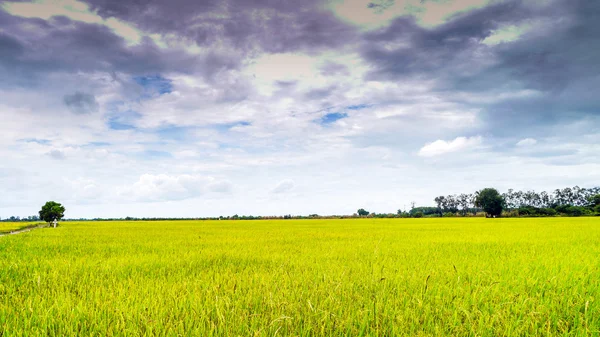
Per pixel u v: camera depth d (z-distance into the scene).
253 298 5.79
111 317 5.01
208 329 4.57
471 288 6.74
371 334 4.38
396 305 5.48
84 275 8.12
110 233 28.84
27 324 4.65
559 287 6.74
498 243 16.98
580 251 13.39
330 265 9.34
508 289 6.74
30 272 8.74
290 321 4.54
